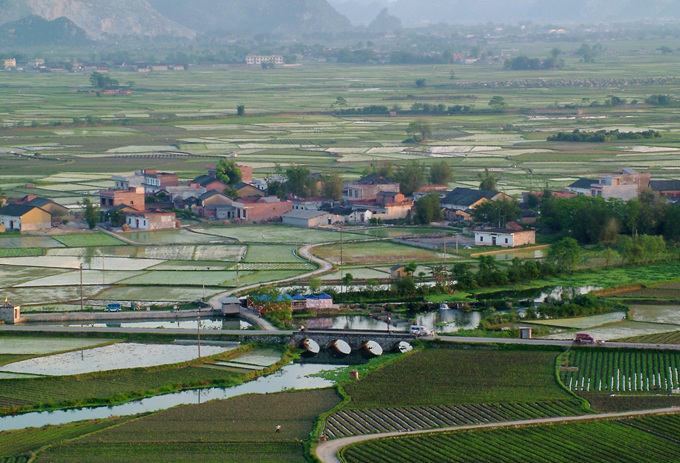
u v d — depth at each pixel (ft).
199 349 523.29
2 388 469.57
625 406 443.73
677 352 515.91
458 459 389.60
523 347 526.57
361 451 395.55
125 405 453.58
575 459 390.42
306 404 449.89
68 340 548.31
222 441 405.18
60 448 398.01
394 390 467.52
